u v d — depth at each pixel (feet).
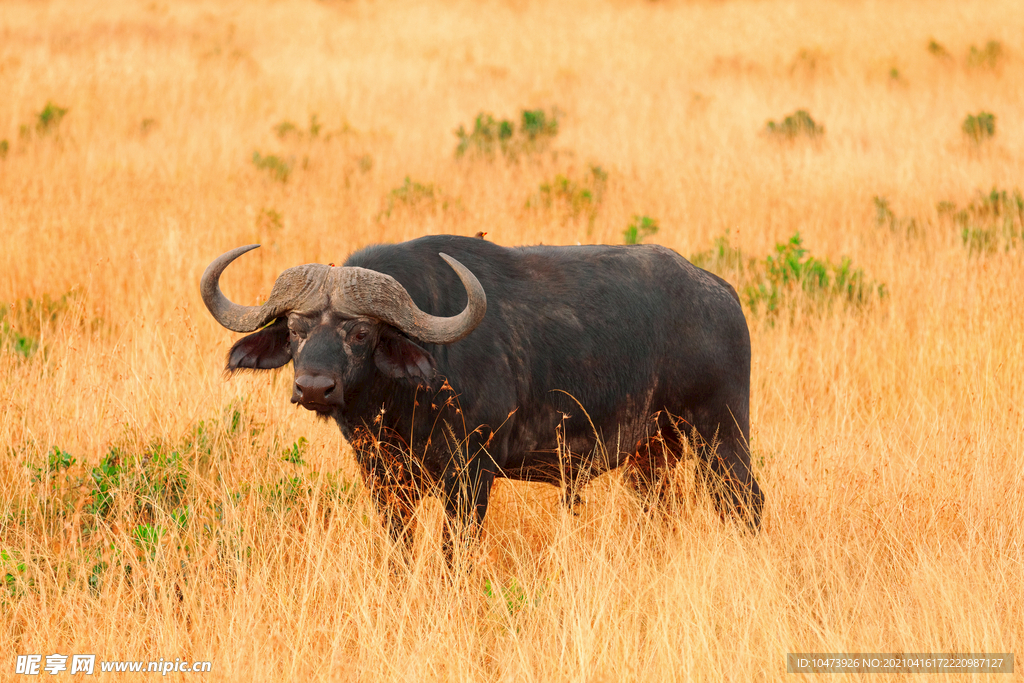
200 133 160.04
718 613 46.96
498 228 105.19
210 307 47.21
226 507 52.90
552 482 56.70
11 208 109.29
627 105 191.93
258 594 46.24
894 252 102.78
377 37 293.64
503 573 53.78
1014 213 115.44
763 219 115.75
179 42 259.80
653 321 54.70
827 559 51.78
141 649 44.83
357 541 51.06
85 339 80.18
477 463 50.80
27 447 58.70
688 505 56.85
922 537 53.52
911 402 74.23
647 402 55.62
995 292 85.35
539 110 160.86
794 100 200.85
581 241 104.22
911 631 46.01
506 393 50.67
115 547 49.78
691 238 109.91
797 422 71.46
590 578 48.62
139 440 62.39
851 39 278.87
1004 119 180.04
